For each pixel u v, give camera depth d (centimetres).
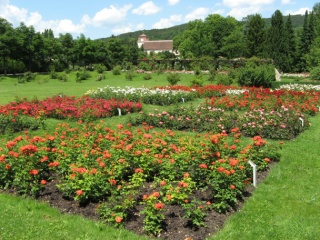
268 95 1828
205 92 2081
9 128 1118
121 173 652
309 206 617
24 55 4922
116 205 535
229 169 611
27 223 524
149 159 685
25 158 660
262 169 784
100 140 808
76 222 533
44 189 642
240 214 580
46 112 1349
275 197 650
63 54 5631
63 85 3625
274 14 6353
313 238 509
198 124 1202
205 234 511
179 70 4803
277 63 6247
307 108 1511
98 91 1930
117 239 486
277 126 1126
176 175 666
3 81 4044
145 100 1802
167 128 1221
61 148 734
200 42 7269
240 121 1161
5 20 4716
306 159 869
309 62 4838
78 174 600
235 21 7619
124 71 4991
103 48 5938
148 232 507
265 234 518
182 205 542
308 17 6844
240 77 2869
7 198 615
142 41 14450
